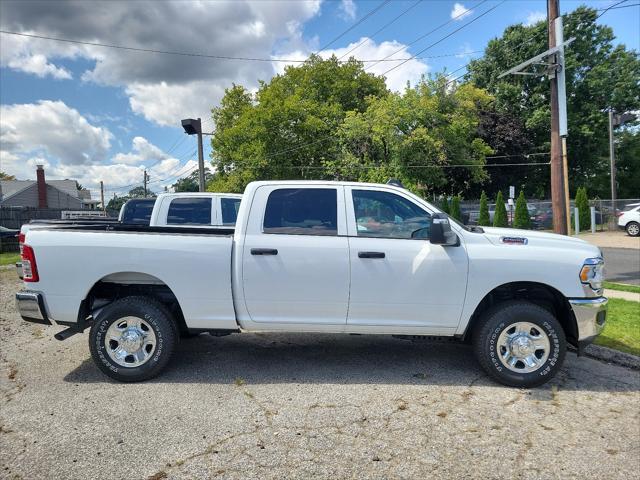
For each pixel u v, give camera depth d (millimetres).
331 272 4633
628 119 27891
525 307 4566
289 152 33469
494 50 41594
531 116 40250
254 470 3129
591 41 40156
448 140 29281
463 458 3293
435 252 4625
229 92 41438
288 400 4227
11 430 3674
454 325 4680
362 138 29703
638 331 6234
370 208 4820
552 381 4754
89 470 3129
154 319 4672
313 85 36719
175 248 4684
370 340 6172
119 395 4355
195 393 4391
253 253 4660
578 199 27312
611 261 14188
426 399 4266
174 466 3176
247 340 6148
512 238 4773
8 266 15805
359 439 3537
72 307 4695
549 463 3238
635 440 3564
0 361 5344
